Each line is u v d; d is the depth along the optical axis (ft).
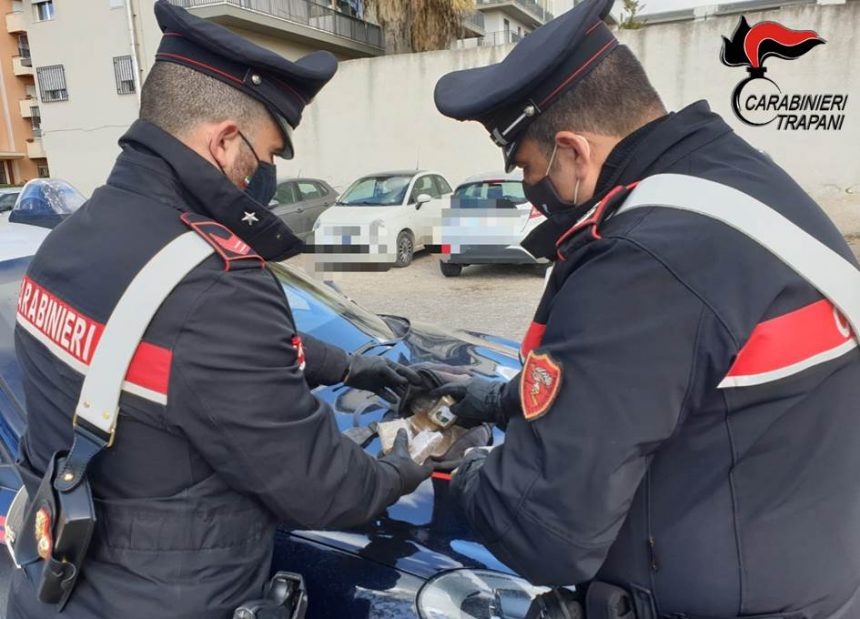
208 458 3.12
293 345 3.36
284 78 3.49
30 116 102.47
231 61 3.34
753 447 2.85
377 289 24.93
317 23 52.16
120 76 53.62
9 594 3.87
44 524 3.07
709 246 2.77
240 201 3.43
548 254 3.76
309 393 3.43
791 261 2.76
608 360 2.78
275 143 3.66
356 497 3.51
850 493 3.03
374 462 3.78
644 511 3.06
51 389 3.28
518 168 3.62
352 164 42.11
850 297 2.83
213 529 3.26
